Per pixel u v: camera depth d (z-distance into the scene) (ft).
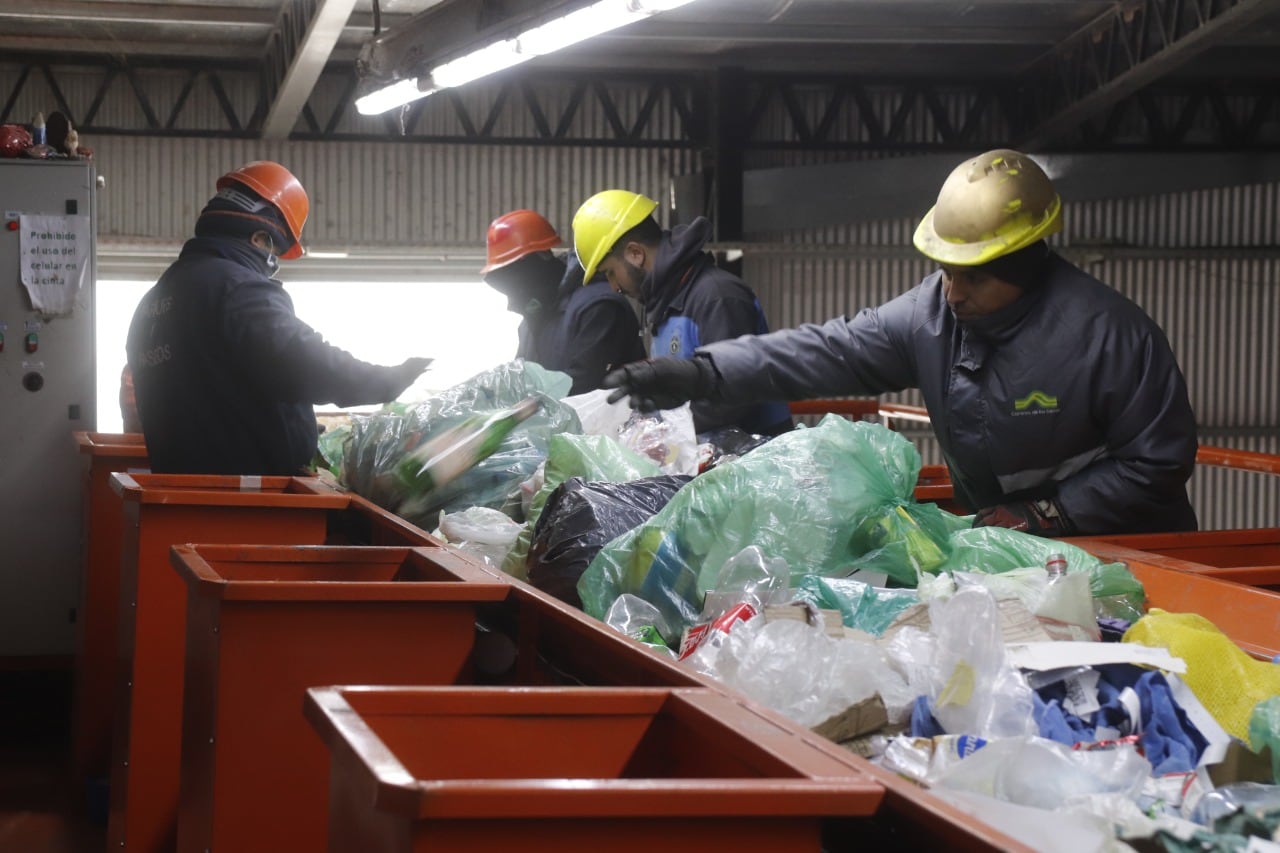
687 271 15.26
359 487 11.32
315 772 6.52
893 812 3.60
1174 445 9.03
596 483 8.64
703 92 41.34
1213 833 3.73
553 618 6.19
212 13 33.91
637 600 7.25
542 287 18.62
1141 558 7.86
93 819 13.51
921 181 41.14
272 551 7.98
